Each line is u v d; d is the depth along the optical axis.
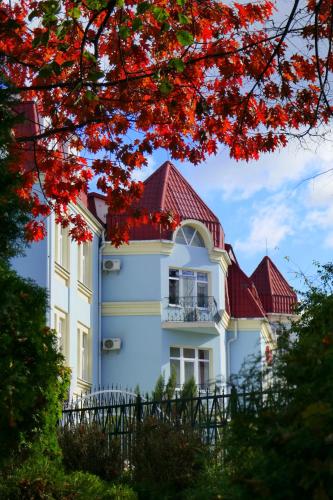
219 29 13.13
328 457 5.36
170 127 14.02
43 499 12.18
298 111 12.98
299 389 6.01
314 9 11.24
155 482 15.04
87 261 33.44
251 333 39.25
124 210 14.62
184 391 20.22
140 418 17.06
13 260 27.39
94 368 33.47
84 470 16.08
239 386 6.63
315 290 10.69
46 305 10.28
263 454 5.90
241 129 13.28
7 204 10.28
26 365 9.80
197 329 35.34
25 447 10.62
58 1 11.16
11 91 10.75
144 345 34.53
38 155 14.16
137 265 35.00
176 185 37.22
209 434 14.92
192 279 36.09
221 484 7.68
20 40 12.91
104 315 34.84
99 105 13.12
